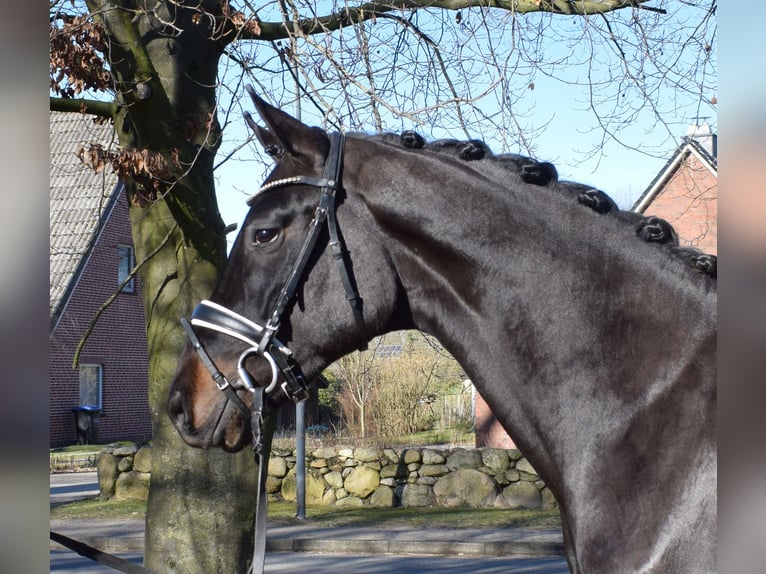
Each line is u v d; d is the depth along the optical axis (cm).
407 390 2234
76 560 1043
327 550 1098
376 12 591
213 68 596
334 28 592
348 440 1555
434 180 234
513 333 225
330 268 233
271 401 236
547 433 220
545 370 221
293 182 239
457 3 591
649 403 212
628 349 217
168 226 593
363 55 562
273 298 235
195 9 527
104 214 2241
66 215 2286
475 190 233
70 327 2347
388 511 1335
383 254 235
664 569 199
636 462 209
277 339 233
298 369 234
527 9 577
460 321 231
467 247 229
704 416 206
